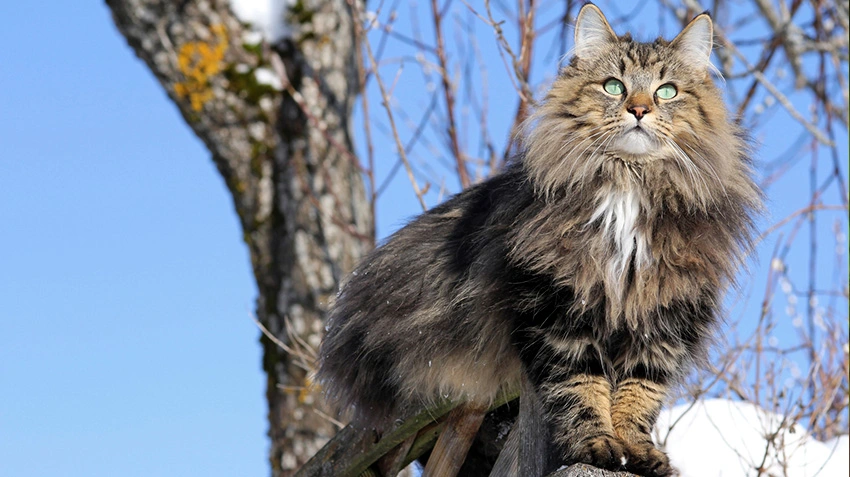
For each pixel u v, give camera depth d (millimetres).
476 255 5930
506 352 5836
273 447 9508
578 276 5492
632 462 5266
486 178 7055
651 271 5555
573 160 5711
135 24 9609
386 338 6254
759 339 7516
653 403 5684
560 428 5516
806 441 7059
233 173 9875
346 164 10008
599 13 6234
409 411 6230
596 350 5590
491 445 6488
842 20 9172
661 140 5695
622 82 5910
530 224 5609
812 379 7984
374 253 6664
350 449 6508
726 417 7453
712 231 5719
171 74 9742
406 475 8062
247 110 9797
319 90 9945
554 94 6004
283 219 9820
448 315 6000
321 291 9656
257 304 9875
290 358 9547
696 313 5648
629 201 5652
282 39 9961
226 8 9805
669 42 6238
